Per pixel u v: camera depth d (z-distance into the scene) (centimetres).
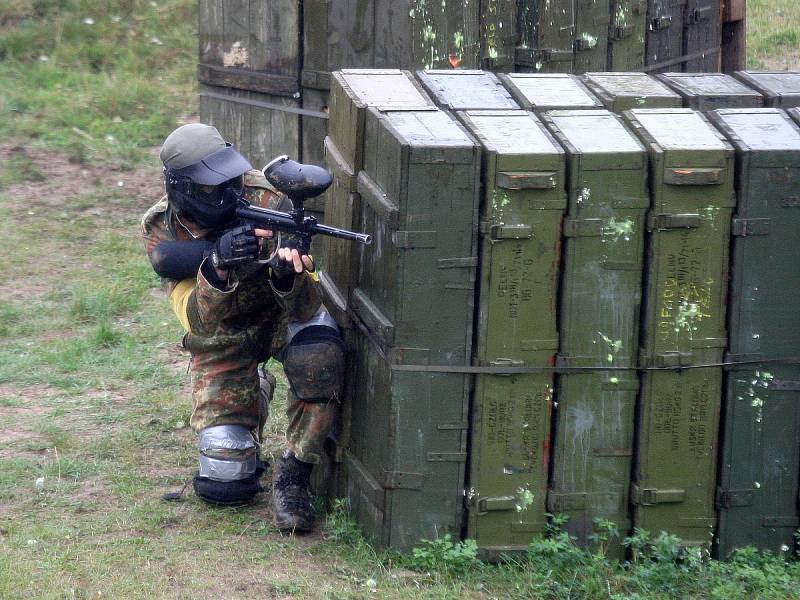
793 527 1598
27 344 2533
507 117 1550
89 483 1873
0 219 3325
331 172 1803
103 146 4019
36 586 1495
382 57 2628
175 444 2047
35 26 5022
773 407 1565
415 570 1542
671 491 1568
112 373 2388
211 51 3034
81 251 3133
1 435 2069
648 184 1497
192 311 1638
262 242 1596
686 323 1530
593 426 1552
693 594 1508
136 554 1603
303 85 2852
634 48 2850
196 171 1600
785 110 1597
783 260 1529
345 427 1703
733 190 1504
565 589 1498
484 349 1512
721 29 3325
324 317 1736
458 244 1475
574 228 1490
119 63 4819
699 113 1573
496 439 1541
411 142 1446
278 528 1688
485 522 1562
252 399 1775
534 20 2627
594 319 1523
